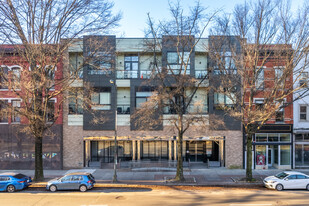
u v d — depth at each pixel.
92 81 22.02
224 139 22.16
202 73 22.56
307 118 22.19
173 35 17.95
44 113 16.69
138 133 22.12
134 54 23.08
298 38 15.80
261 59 21.06
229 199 13.63
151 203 12.93
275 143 22.16
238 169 21.81
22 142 21.78
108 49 20.75
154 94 16.94
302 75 20.95
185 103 20.45
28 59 16.73
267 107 16.09
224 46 18.55
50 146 21.73
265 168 22.14
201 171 21.05
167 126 22.16
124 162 23.09
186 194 14.79
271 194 14.71
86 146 22.69
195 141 23.83
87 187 15.48
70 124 22.14
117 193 15.06
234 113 17.36
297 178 15.78
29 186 16.39
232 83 17.56
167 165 22.27
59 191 15.53
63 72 20.61
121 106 23.00
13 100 21.97
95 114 21.97
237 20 17.30
